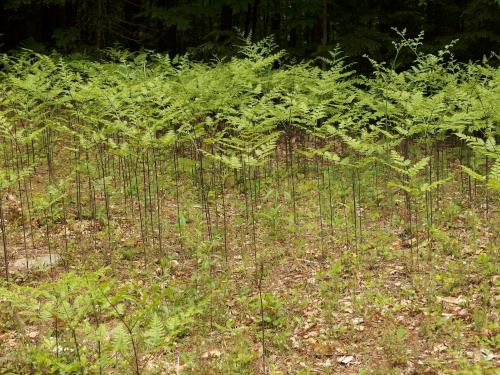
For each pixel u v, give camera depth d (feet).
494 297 18.58
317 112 28.45
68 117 40.91
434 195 30.35
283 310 18.88
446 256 22.63
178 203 29.07
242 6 59.72
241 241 25.45
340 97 34.30
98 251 24.82
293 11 58.39
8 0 61.00
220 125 41.39
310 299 19.90
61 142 41.68
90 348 16.42
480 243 23.62
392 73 34.86
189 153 40.88
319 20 57.93
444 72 37.86
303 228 26.61
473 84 32.48
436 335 16.79
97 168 33.94
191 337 17.67
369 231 25.88
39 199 24.80
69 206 29.84
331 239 25.11
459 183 32.94
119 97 29.50
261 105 30.22
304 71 40.04
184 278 22.12
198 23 78.02
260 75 41.75
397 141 27.94
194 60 57.72
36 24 68.54
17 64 45.42
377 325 17.85
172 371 15.72
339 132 26.50
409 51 51.72
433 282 20.13
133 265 23.35
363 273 21.66
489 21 49.49
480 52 50.90
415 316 18.13
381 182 33.06
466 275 20.57
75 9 67.00
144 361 16.05
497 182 17.63
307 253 23.82
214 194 30.19
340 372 15.70
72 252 24.53
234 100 32.30
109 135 40.04
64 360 15.31
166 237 26.37
